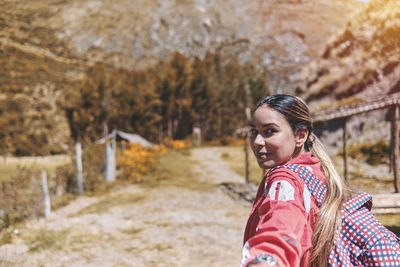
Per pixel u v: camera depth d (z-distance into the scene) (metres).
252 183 12.30
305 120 0.79
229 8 99.31
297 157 0.81
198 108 52.16
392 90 7.20
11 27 62.66
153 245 5.40
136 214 7.79
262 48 67.31
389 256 0.71
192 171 16.50
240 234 5.92
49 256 4.90
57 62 67.12
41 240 5.60
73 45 82.75
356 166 11.92
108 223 6.89
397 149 6.86
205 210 8.07
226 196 9.99
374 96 7.75
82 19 93.19
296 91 12.37
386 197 3.86
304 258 0.67
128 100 46.34
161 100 49.12
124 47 92.12
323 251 0.72
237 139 45.69
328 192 0.76
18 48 62.84
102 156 12.77
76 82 60.75
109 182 12.12
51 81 57.88
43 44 72.50
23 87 52.81
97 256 4.92
